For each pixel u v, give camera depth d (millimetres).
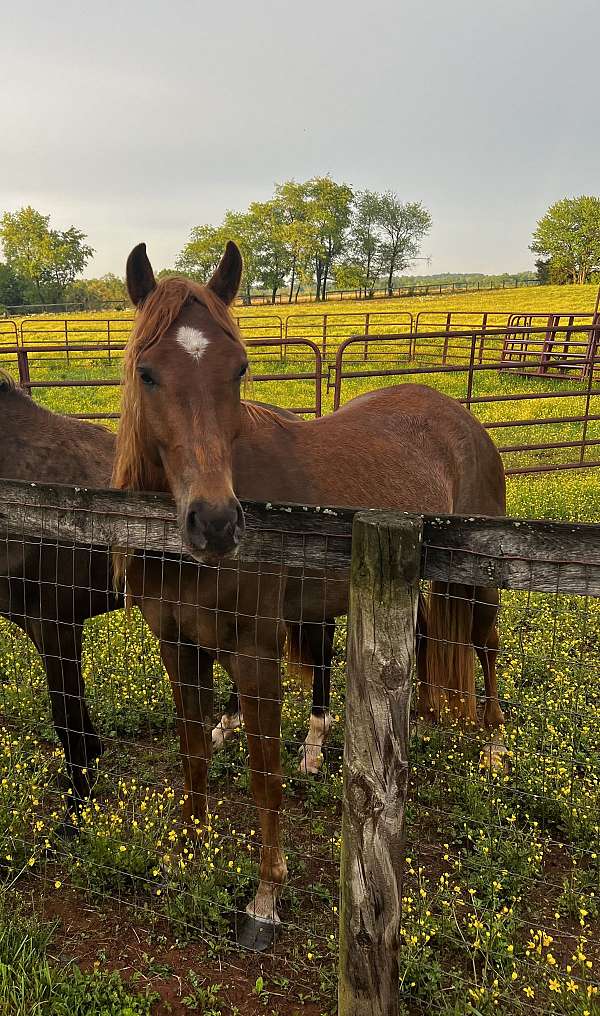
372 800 1727
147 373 2055
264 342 7398
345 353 20922
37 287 71125
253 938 2359
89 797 3047
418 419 3527
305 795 3184
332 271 71938
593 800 2859
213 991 2166
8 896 2547
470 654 3250
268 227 67125
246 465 2568
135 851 2658
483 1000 2008
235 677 2477
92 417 6180
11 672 3904
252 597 2338
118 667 3906
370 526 1591
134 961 2301
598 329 9406
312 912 2506
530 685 3949
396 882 1771
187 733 2715
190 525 1896
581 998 2006
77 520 2244
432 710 3490
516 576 1656
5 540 2559
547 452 9984
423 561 1734
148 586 2484
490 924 2279
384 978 1824
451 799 3064
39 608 2979
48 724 3451
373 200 74438
